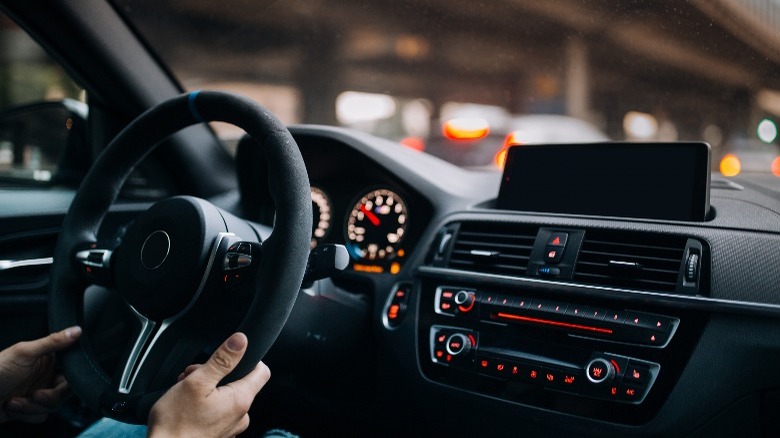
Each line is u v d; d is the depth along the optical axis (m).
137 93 1.78
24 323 1.58
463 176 1.79
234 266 0.93
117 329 1.56
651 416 1.19
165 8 10.43
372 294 1.58
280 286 0.88
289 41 13.66
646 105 9.57
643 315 1.23
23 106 1.95
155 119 1.06
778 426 1.12
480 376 1.37
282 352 1.47
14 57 1.94
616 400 1.22
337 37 14.58
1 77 2.13
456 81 16.84
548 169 1.51
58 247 1.08
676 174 1.36
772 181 1.58
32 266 1.58
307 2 13.60
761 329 1.14
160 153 1.86
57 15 1.60
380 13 14.81
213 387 0.80
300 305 1.41
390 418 1.52
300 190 0.91
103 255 1.02
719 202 1.39
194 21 11.19
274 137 0.94
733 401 1.14
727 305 1.16
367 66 15.25
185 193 1.94
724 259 1.21
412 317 1.48
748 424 1.13
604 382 1.22
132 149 1.10
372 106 15.34
